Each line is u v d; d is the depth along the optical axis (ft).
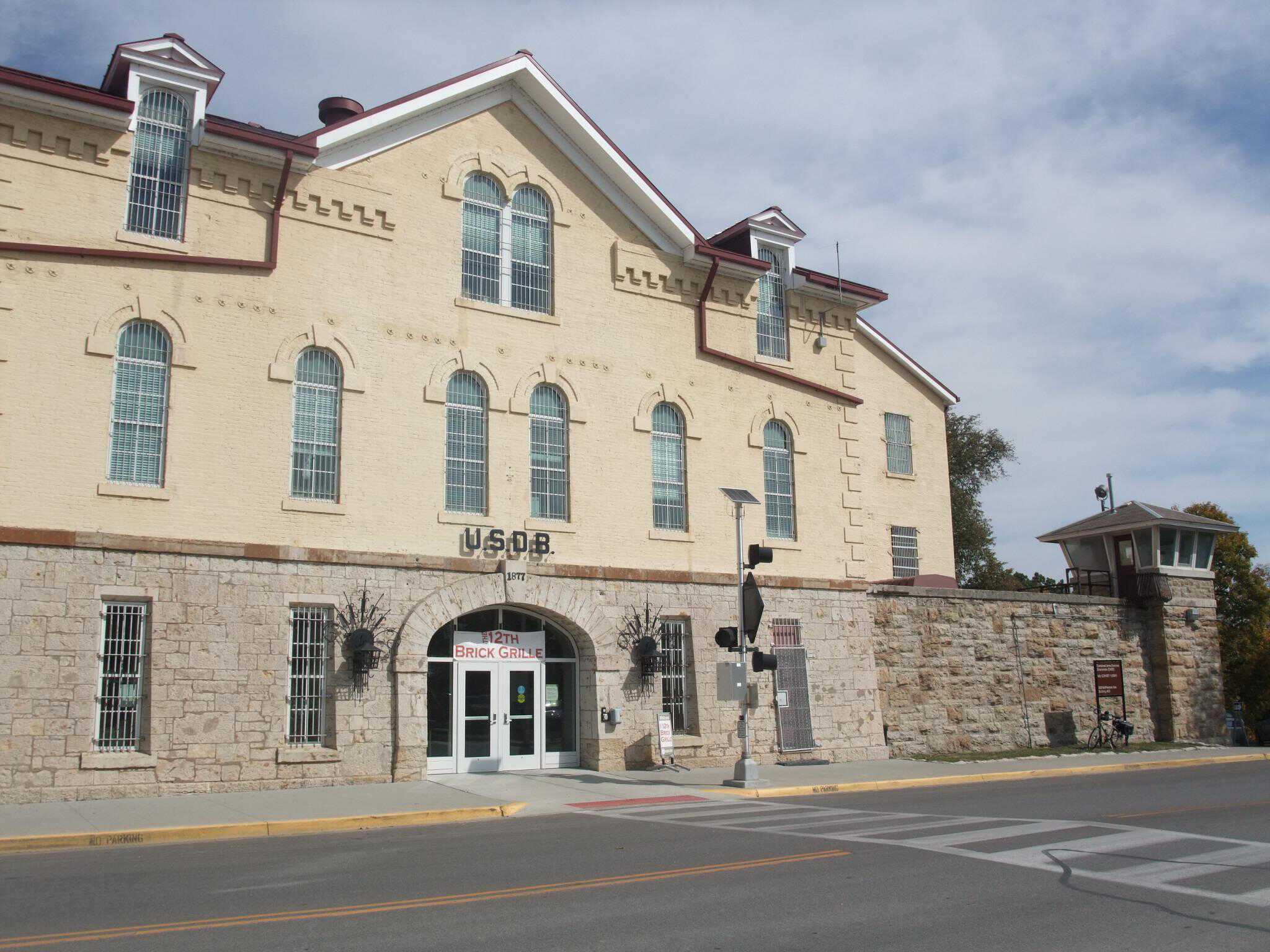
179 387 58.80
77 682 53.31
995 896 29.17
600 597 71.87
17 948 23.99
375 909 28.09
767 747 77.61
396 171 68.49
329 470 63.36
